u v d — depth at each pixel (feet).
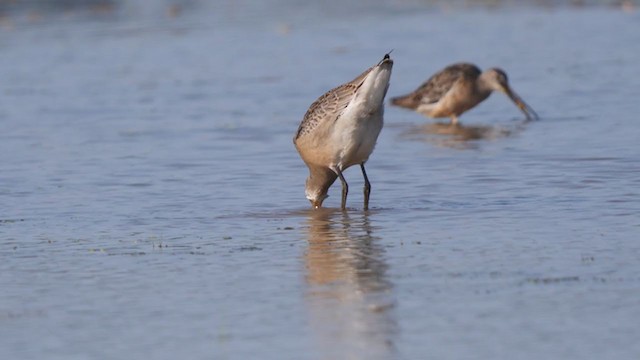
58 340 32.86
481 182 53.72
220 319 34.30
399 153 62.23
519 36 107.14
